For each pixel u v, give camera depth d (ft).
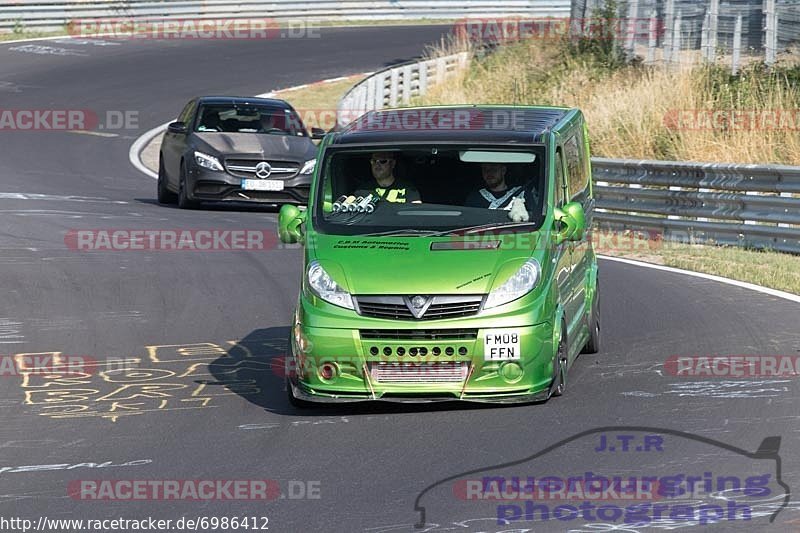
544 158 109.19
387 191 108.88
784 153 262.26
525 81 383.24
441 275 99.55
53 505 77.92
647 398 102.53
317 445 91.25
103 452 90.84
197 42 556.51
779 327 132.05
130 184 301.02
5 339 133.90
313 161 248.52
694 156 269.44
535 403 101.71
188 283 166.81
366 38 574.15
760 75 308.60
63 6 556.92
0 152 343.67
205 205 263.08
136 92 440.45
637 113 296.71
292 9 603.26
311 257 103.71
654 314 142.72
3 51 506.48
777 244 194.08
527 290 99.91
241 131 254.27
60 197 262.47
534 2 652.89
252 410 103.65
